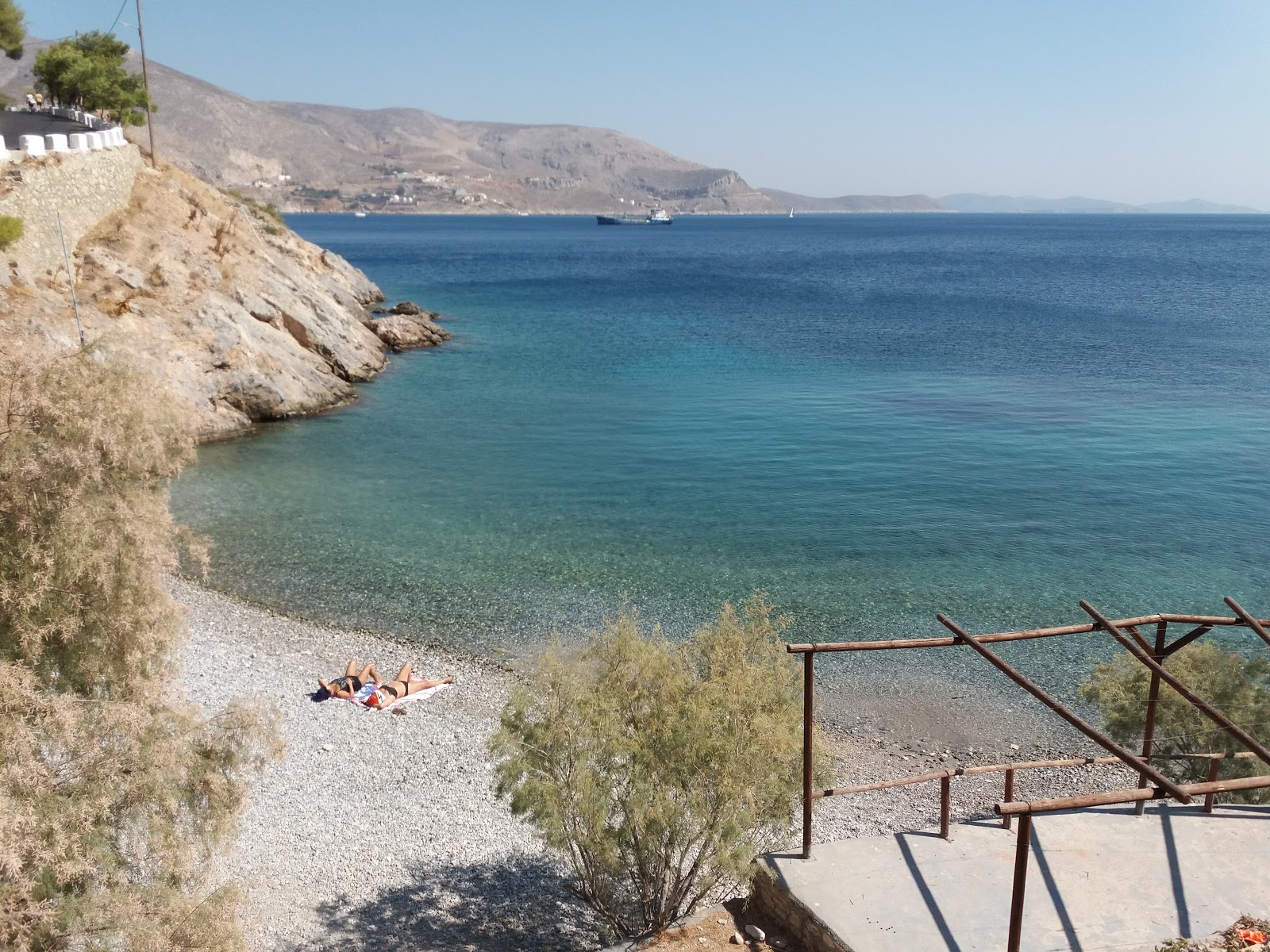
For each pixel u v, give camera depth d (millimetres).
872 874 10203
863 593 25562
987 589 25766
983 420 45281
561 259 169375
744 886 11055
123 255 44125
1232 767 13828
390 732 18266
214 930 9625
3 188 37438
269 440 41219
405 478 36125
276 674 20578
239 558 27562
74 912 8688
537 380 55531
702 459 38906
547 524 31031
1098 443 40938
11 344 10875
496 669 21266
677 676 11789
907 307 94438
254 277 51375
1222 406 47875
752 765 10719
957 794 16594
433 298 98000
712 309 91750
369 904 13125
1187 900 9422
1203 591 25625
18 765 8594
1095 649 22406
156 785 9711
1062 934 9000
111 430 10383
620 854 11055
